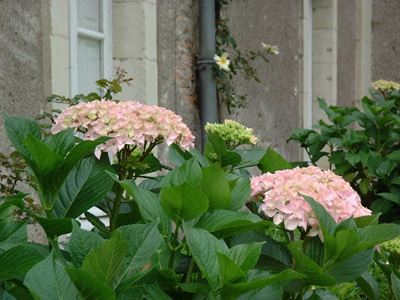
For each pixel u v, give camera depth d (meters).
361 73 9.22
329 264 1.50
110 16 4.86
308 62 8.04
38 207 3.03
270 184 1.71
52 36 4.05
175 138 1.99
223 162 2.38
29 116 3.98
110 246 1.08
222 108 5.93
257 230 1.66
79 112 1.91
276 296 1.28
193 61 5.65
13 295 1.20
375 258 2.12
